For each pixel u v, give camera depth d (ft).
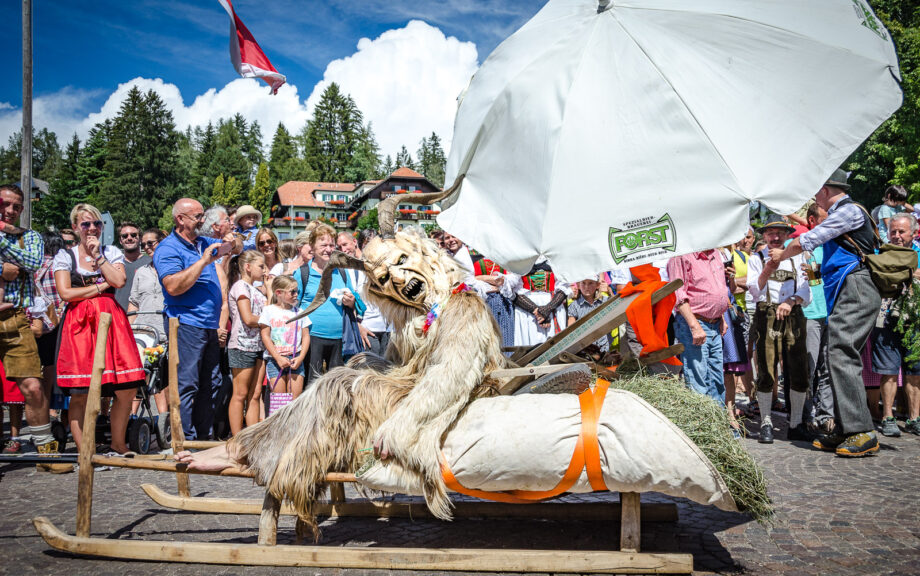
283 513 13.35
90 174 311.27
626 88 11.07
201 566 10.57
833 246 17.43
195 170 402.93
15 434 20.10
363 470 10.09
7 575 10.36
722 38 11.02
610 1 11.62
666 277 19.38
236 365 19.83
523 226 11.46
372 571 10.22
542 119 11.40
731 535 11.64
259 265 20.67
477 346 10.18
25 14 36.14
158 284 24.41
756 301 20.21
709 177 10.59
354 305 21.71
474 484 9.78
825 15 11.03
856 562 10.32
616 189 10.92
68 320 17.16
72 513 13.46
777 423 22.62
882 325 19.65
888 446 18.29
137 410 22.47
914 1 83.35
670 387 11.19
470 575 10.03
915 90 78.74
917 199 81.30
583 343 11.65
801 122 10.66
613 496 14.38
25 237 17.48
